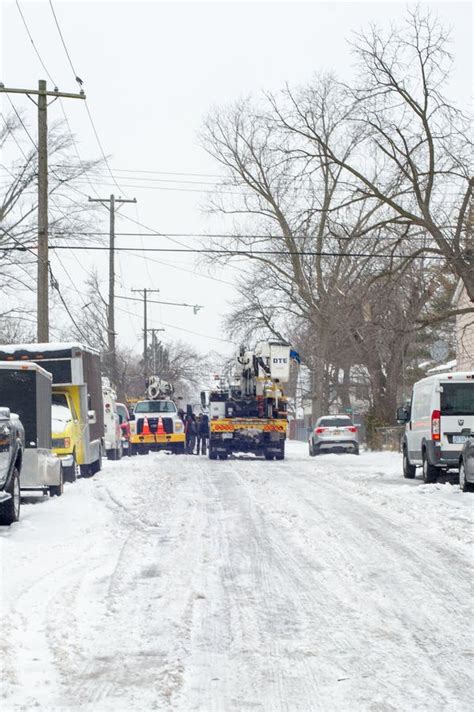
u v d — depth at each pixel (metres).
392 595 21.45
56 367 53.59
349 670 15.58
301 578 23.34
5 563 24.59
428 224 76.94
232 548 27.83
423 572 24.19
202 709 13.58
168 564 25.06
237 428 80.81
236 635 17.77
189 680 14.98
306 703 13.88
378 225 80.56
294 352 83.50
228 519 34.62
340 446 91.94
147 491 45.22
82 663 15.82
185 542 28.91
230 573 23.95
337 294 99.62
